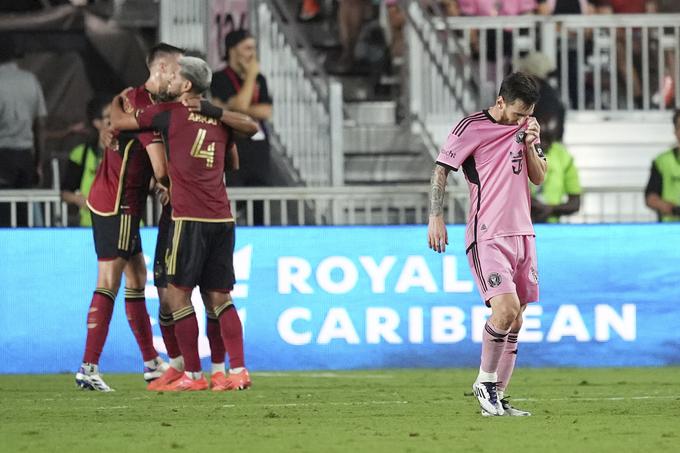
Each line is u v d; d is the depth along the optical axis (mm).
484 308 45438
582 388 36438
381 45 67000
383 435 23734
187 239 34344
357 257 44969
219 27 59406
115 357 44000
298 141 57969
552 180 52188
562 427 24969
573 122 62688
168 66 34500
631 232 45875
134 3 64625
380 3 67375
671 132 63188
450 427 25078
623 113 63000
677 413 28094
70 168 49375
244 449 21625
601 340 45719
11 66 56406
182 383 35531
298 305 44688
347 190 48656
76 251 44219
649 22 62781
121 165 35562
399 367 45031
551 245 45594
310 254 44812
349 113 63625
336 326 44844
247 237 44531
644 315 45906
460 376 41719
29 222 48281
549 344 45531
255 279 44531
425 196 49094
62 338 44125
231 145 35094
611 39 62688
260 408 29734
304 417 27484
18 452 21500
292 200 49812
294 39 58812
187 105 34250
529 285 27203
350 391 35344
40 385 38312
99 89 64188
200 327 43594
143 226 44469
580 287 45688
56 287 44094
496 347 26891
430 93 61219
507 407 27609
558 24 62812
